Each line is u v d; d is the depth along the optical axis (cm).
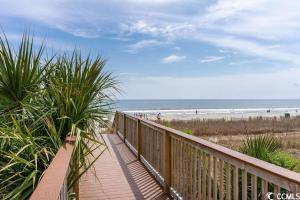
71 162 265
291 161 355
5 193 223
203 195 279
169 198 371
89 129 328
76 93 316
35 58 304
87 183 430
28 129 258
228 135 1752
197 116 3762
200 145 284
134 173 489
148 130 522
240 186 311
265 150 373
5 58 275
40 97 301
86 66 339
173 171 377
